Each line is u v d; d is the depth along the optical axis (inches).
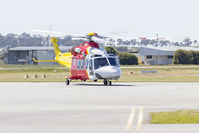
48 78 6279.5
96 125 1441.9
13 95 2822.3
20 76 7258.9
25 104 2192.4
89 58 4170.8
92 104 2196.1
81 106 2091.5
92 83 4670.3
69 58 4640.8
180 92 3075.8
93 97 2647.6
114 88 3609.7
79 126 1412.4
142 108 2004.2
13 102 2309.3
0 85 4192.9
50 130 1321.4
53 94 2913.4
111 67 4025.6
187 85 4062.5
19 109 1950.1
